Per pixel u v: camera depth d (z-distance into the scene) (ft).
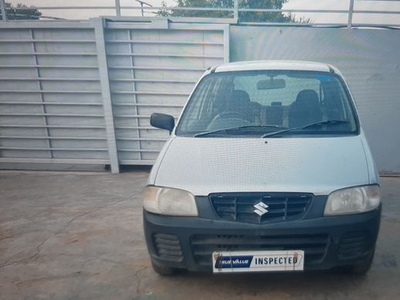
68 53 19.27
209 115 10.38
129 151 20.44
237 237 7.41
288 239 7.36
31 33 19.24
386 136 18.40
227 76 11.28
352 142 8.95
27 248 11.47
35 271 10.09
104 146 20.70
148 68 19.08
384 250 10.40
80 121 20.44
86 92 19.85
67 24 18.66
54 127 20.68
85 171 20.67
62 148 20.99
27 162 21.30
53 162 21.12
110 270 9.96
